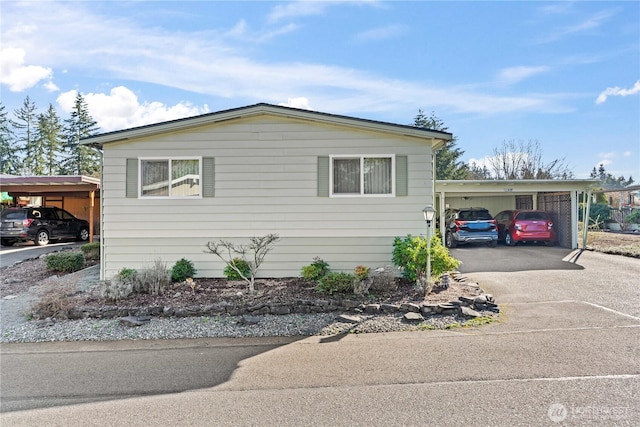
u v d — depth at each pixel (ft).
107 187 29.32
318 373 13.91
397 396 11.93
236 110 28.78
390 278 24.80
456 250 46.34
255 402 11.79
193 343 17.75
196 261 29.32
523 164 104.73
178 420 10.81
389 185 29.32
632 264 34.96
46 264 35.50
